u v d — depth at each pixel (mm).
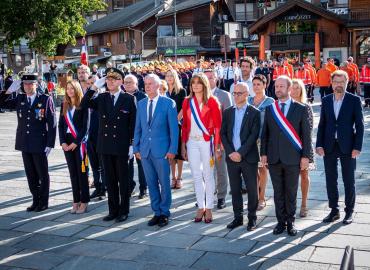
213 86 7551
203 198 6699
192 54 45719
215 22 47594
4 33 33875
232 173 6336
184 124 6734
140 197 8016
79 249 5879
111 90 6844
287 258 5340
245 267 5164
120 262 5445
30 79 7359
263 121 6375
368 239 5793
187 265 5285
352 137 6277
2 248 5984
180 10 46438
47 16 30875
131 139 6875
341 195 7570
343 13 41375
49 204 7816
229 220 6727
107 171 6875
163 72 21078
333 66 20578
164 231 6379
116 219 6855
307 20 38781
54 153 12242
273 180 6125
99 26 54156
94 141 7941
